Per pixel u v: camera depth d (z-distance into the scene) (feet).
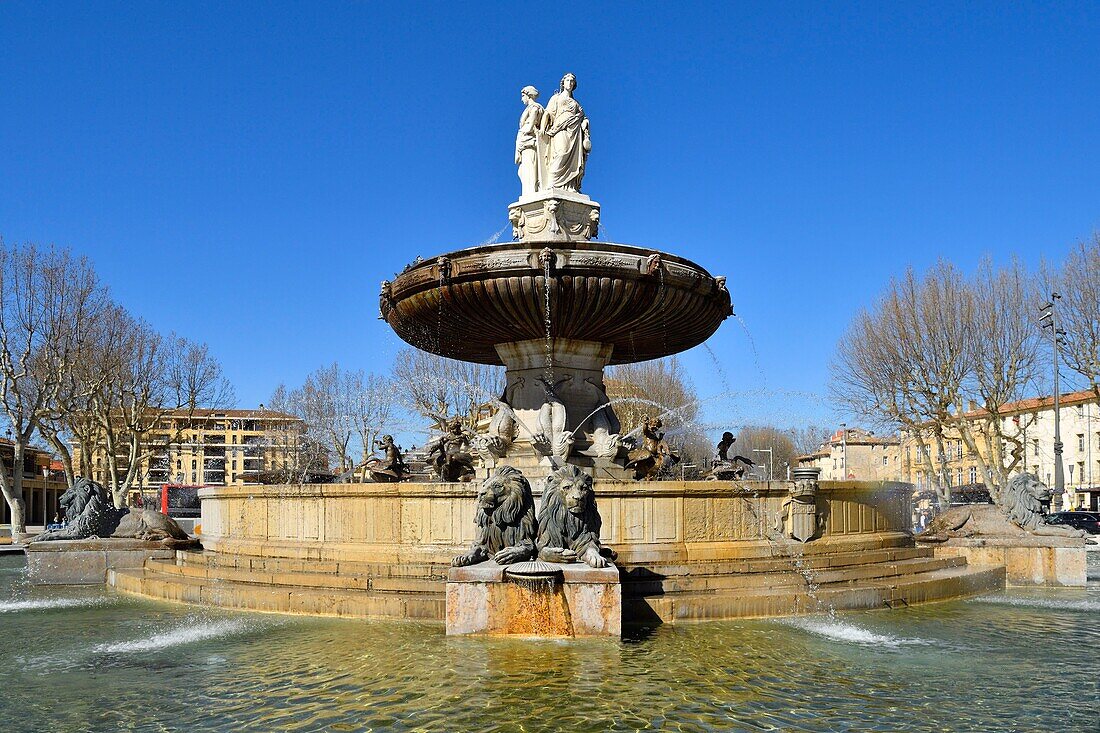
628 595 29.53
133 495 169.78
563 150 43.88
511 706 18.60
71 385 104.17
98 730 17.57
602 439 42.57
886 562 37.22
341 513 35.09
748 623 28.32
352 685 20.48
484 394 105.70
